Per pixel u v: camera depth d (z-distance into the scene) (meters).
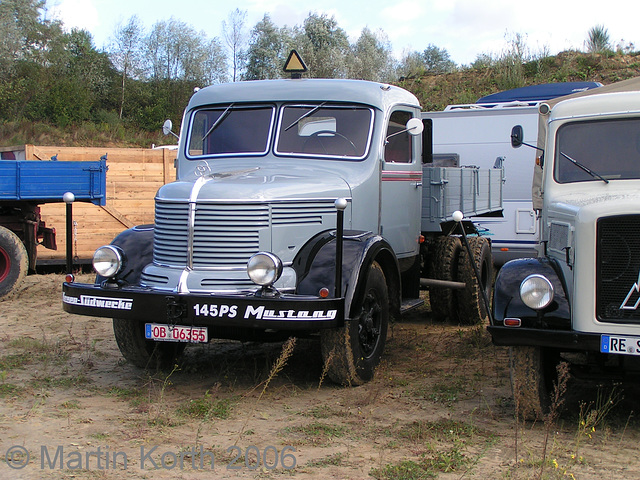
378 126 6.14
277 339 5.46
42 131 30.06
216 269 4.96
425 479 3.58
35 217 9.82
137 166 12.32
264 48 38.88
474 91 23.50
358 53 39.16
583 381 5.61
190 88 38.03
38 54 36.06
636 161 5.09
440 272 7.81
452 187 7.69
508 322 4.40
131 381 5.54
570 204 4.71
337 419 4.62
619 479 3.61
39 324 7.75
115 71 38.78
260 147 6.21
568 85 13.43
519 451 4.04
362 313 5.42
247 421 4.45
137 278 5.24
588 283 4.28
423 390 5.31
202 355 6.48
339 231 4.80
